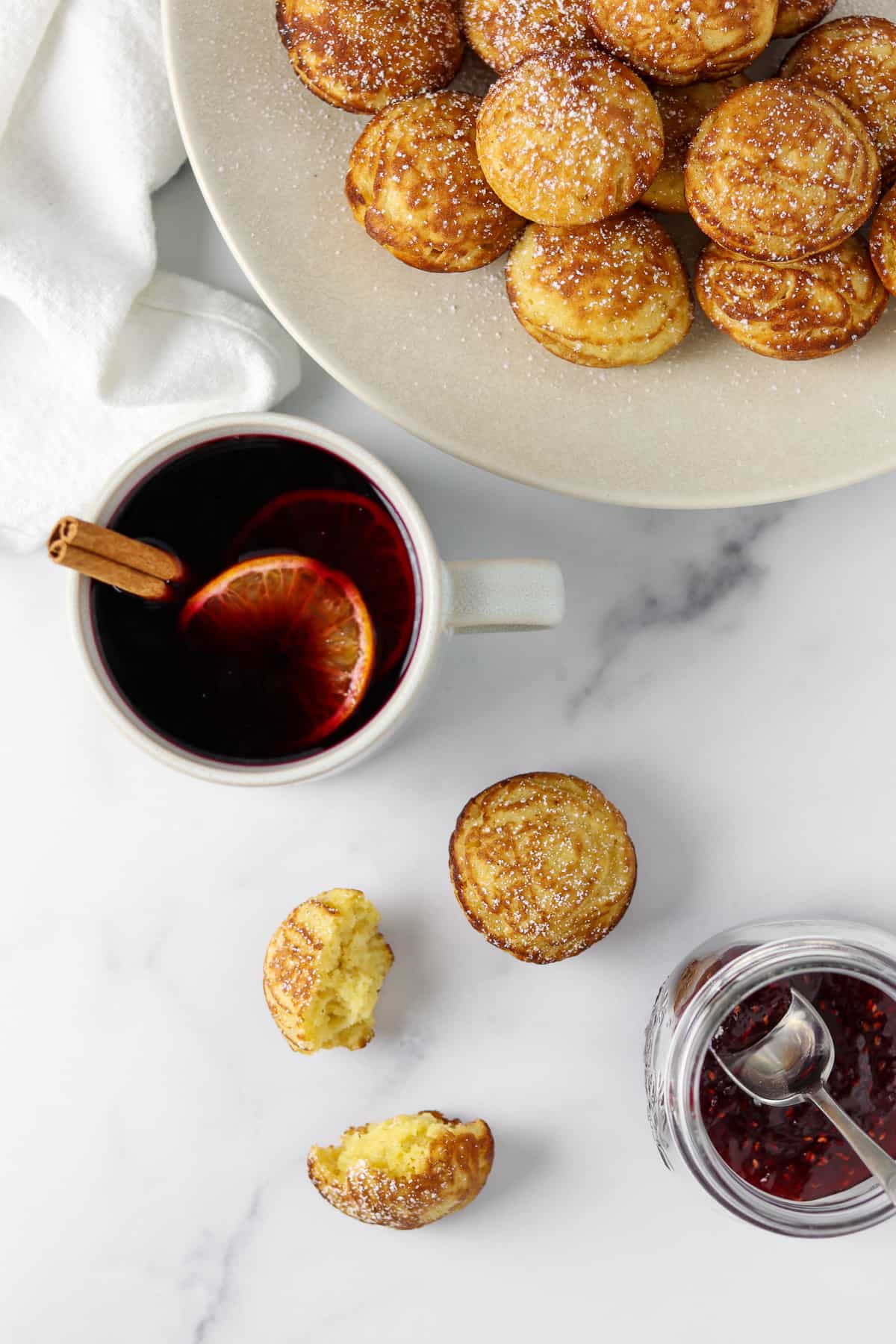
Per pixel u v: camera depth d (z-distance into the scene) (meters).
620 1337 0.65
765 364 0.62
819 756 0.65
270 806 0.65
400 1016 0.65
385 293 0.62
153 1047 0.66
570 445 0.62
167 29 0.61
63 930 0.66
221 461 0.59
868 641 0.65
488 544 0.65
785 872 0.65
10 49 0.62
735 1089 0.62
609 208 0.59
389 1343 0.65
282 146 0.62
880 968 0.59
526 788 0.63
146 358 0.64
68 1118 0.66
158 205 0.65
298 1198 0.65
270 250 0.61
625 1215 0.65
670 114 0.61
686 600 0.65
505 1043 0.65
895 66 0.61
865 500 0.65
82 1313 0.65
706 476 0.62
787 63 0.61
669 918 0.65
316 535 0.59
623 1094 0.65
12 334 0.65
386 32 0.60
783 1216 0.61
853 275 0.61
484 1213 0.65
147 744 0.58
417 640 0.58
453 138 0.60
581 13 0.60
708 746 0.65
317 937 0.62
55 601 0.66
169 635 0.59
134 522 0.59
